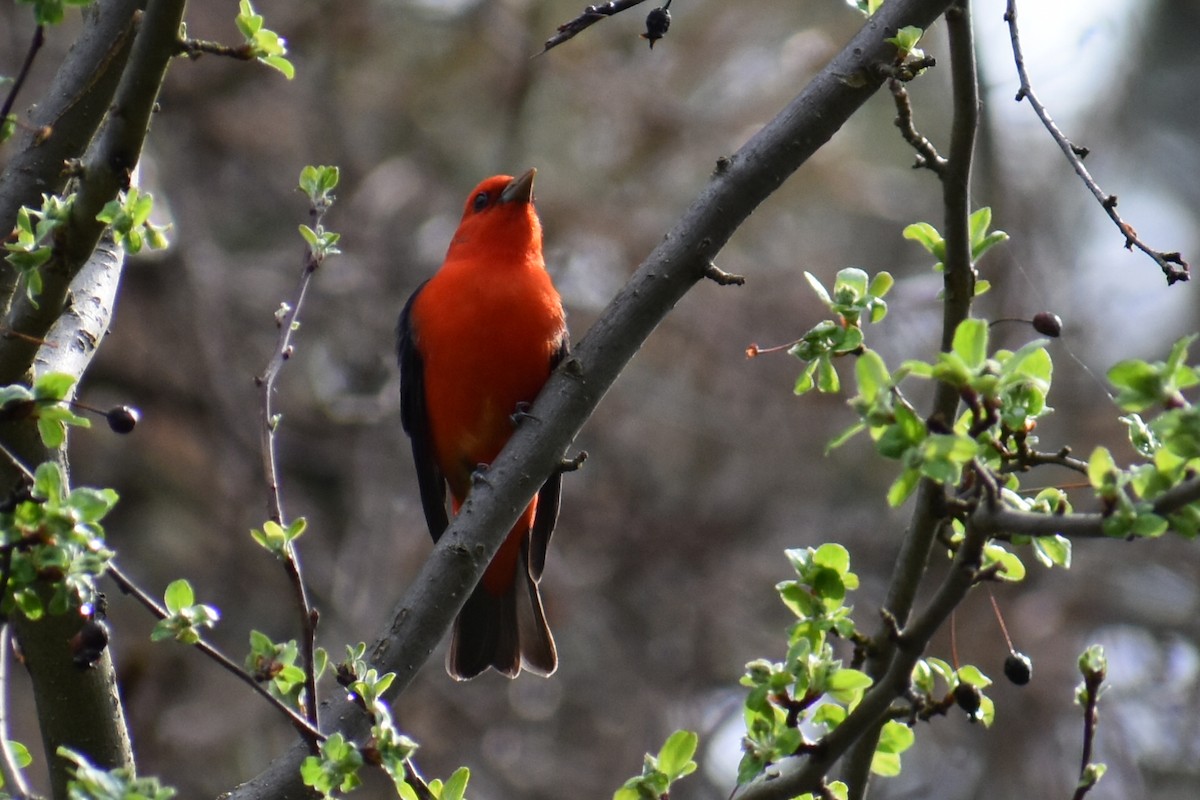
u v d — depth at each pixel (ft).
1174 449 11.87
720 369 51.21
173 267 47.37
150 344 47.16
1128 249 16.48
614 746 47.37
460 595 18.56
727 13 50.19
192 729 43.01
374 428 48.19
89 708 18.19
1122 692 48.08
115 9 20.74
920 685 16.05
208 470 47.55
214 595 46.47
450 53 50.19
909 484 12.47
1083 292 54.80
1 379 16.81
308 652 15.06
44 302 16.46
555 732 47.98
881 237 56.24
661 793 15.06
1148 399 12.01
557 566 49.14
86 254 16.17
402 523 47.01
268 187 50.85
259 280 49.73
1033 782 45.62
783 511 51.57
